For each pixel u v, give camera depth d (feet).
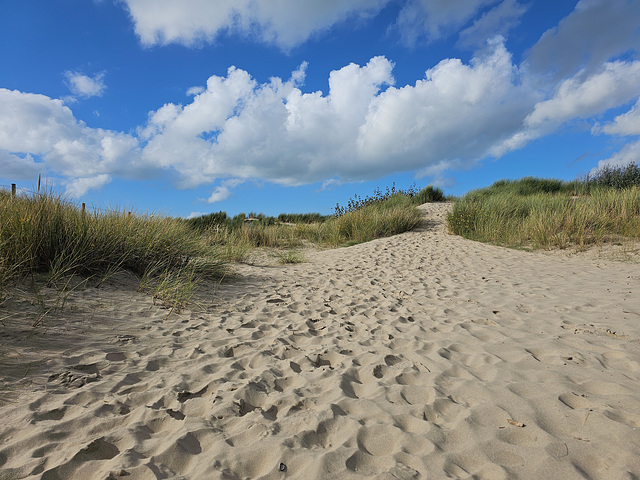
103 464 5.57
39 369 8.12
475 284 19.26
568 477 5.24
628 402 7.09
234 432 6.48
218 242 31.68
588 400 7.27
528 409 7.05
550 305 14.51
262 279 20.98
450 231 40.01
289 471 5.50
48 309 11.10
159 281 16.48
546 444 5.97
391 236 40.70
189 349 10.34
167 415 6.95
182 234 22.07
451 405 7.43
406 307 15.37
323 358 10.21
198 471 5.47
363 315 14.30
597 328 11.59
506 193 50.52
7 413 6.61
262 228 43.73
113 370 8.70
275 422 6.81
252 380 8.47
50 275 13.17
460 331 11.98
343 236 43.78
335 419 6.90
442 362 9.59
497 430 6.44
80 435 6.23
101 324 11.10
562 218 32.22
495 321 12.88
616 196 34.35
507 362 9.36
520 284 18.72
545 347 10.15
